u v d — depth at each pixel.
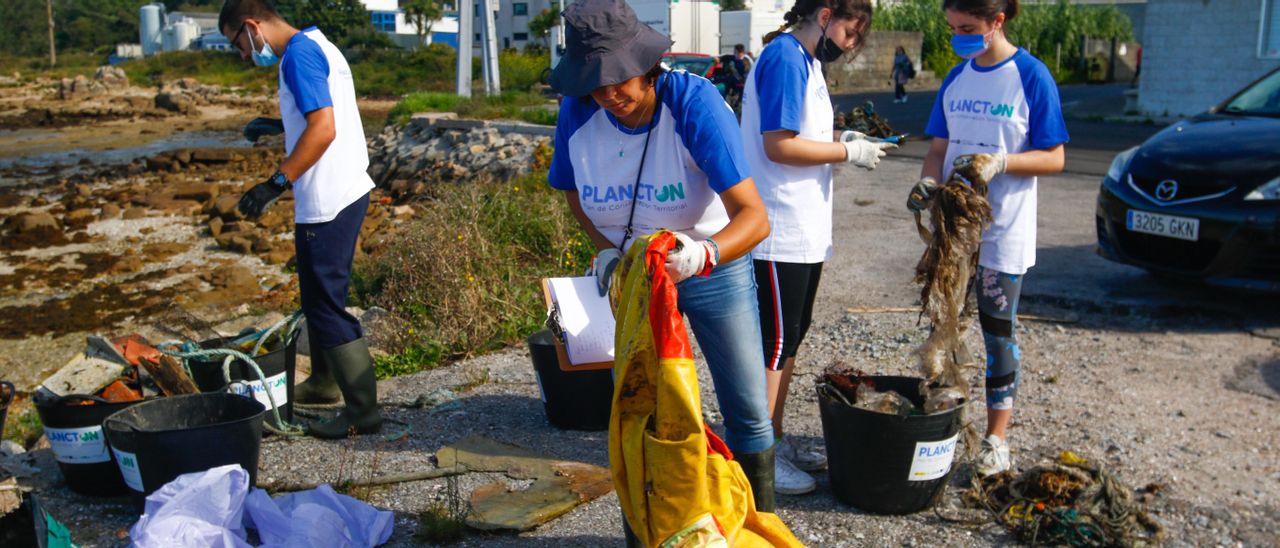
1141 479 4.39
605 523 3.93
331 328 4.69
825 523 3.91
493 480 4.34
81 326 9.68
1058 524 3.78
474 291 7.04
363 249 11.36
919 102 27.92
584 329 3.27
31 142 28.92
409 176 17.75
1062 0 39.44
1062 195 11.02
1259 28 18.84
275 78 52.41
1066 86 36.12
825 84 3.93
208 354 4.61
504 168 15.77
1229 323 6.53
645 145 3.13
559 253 8.49
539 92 31.16
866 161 3.84
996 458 4.23
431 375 6.06
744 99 3.92
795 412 5.13
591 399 4.86
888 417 3.74
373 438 4.82
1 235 13.88
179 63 59.31
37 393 4.48
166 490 3.62
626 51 2.92
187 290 10.74
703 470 2.58
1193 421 5.02
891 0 41.47
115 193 17.83
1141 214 6.88
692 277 3.21
